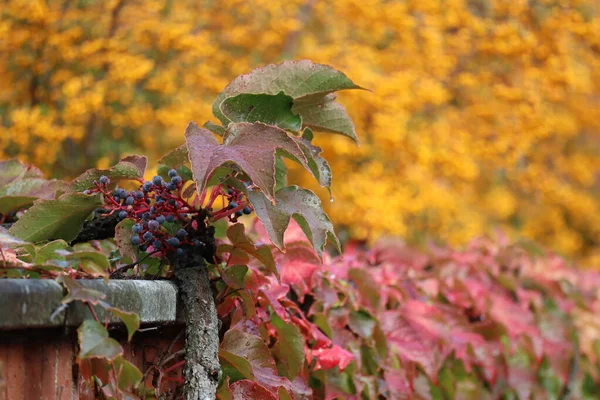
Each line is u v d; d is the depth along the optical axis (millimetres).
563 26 6668
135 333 1394
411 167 6094
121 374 1206
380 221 5602
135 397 1308
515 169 7621
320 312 1972
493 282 3021
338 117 1634
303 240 1962
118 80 5184
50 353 1179
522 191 8383
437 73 6191
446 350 2412
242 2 5688
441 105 6590
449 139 6309
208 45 5398
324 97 1611
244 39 5758
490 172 7672
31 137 5262
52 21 5305
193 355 1391
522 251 3281
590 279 3498
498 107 6645
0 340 1093
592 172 8617
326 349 1826
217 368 1390
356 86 1560
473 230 6691
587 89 7164
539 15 6824
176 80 5586
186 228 1485
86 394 1289
